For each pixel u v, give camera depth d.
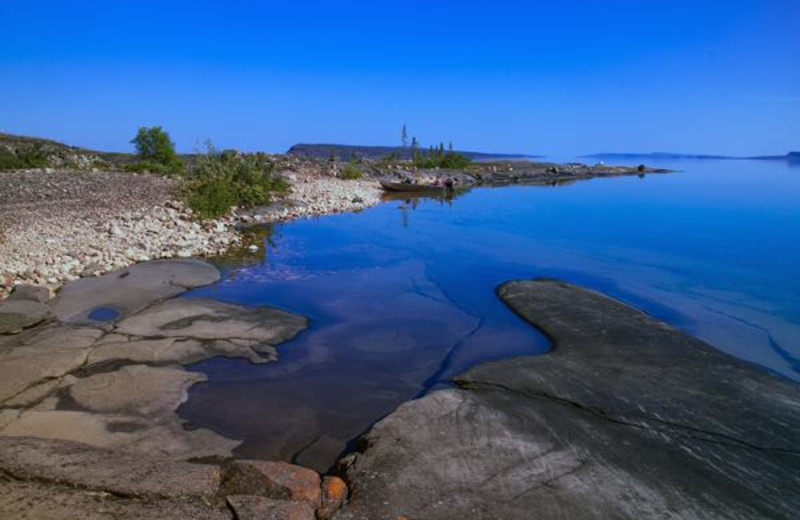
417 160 47.47
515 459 4.80
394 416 5.52
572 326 8.68
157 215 16.66
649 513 4.14
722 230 18.55
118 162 40.97
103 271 11.15
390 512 4.05
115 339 7.71
